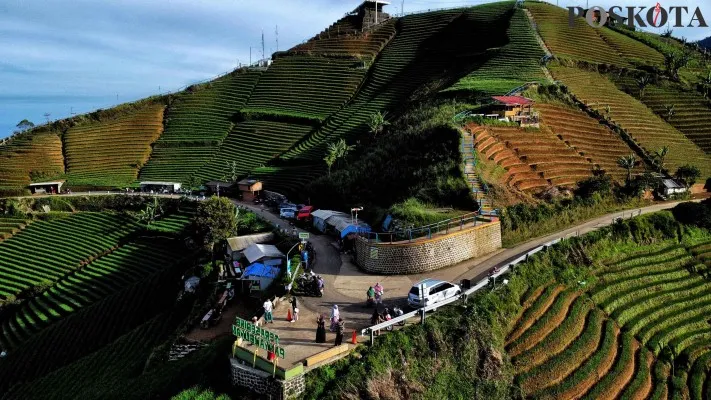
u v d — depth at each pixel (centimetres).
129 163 13475
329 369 3656
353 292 4966
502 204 6669
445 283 4575
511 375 4250
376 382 3641
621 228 6562
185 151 13650
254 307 5347
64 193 11644
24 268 9138
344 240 6356
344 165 9719
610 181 7869
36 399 5641
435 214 6288
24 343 7225
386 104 13112
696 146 10412
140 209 10706
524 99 9250
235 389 3669
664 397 4753
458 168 7188
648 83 12381
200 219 7388
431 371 3947
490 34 15150
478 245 5775
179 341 4862
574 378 4450
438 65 14488
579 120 10000
